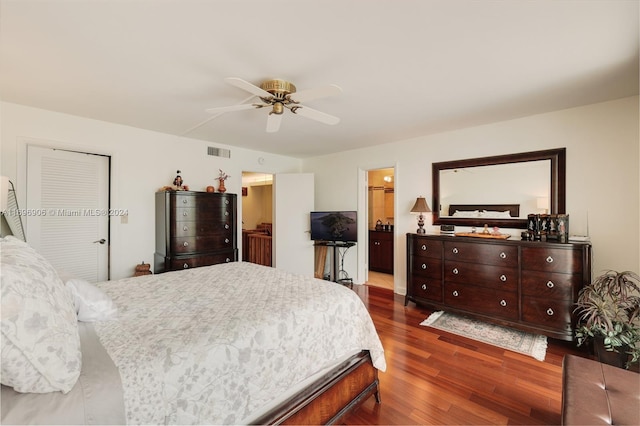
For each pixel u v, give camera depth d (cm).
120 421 93
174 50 185
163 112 304
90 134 328
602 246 276
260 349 135
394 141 434
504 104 281
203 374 115
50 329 93
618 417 112
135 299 178
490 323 315
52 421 82
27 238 295
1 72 215
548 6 145
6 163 279
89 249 338
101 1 140
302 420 143
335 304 181
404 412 180
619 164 268
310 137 409
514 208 328
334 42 177
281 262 524
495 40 175
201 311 157
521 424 169
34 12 148
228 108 221
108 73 217
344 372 170
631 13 149
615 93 255
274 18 154
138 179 368
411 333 293
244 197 857
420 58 196
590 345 252
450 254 330
